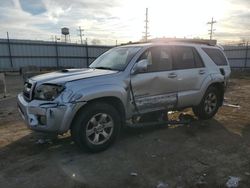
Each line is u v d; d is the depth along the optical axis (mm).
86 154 4250
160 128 5633
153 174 3584
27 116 4086
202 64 5906
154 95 4926
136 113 4777
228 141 4859
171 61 5266
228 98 9945
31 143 4781
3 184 3371
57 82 3951
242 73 26578
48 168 3785
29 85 4352
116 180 3436
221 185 3297
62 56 30391
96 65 5285
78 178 3490
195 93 5664
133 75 4602
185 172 3635
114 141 4504
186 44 5727
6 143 4801
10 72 26016
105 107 4242
